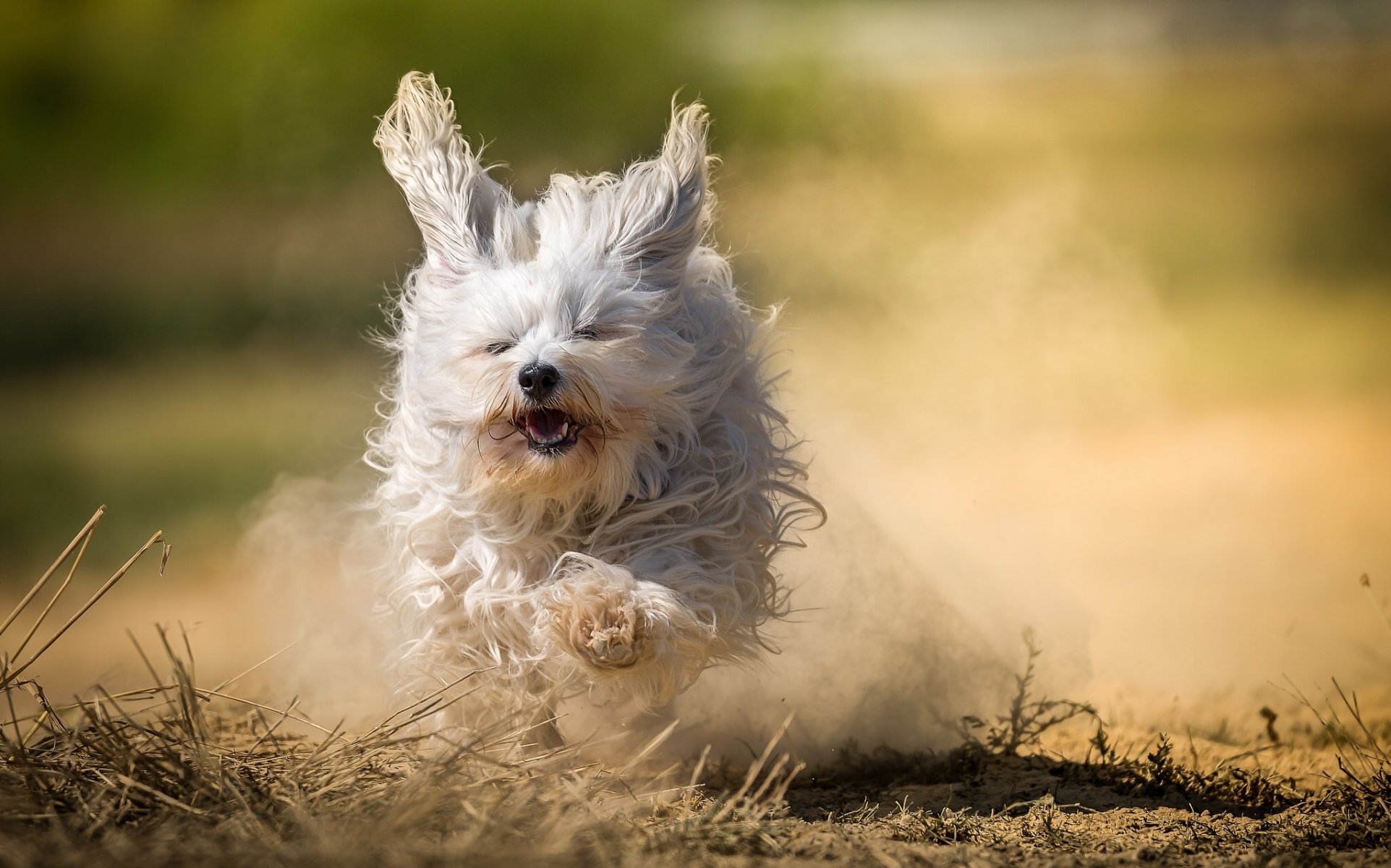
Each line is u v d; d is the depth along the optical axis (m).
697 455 7.86
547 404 7.47
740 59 40.69
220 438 25.89
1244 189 42.00
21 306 36.09
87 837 5.95
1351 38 67.88
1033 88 58.97
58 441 26.73
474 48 33.25
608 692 7.86
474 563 7.79
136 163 39.44
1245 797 7.68
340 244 33.78
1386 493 17.62
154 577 18.11
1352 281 32.88
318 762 6.85
